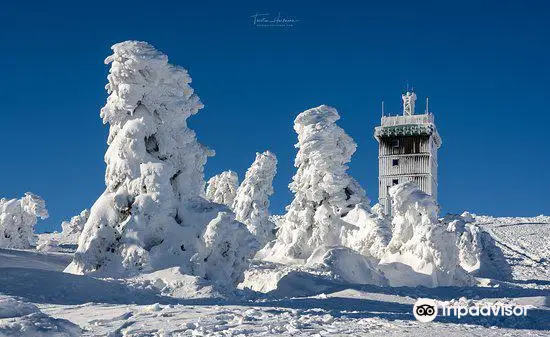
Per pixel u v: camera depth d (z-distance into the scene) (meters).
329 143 46.69
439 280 36.81
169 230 28.16
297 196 47.53
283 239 47.75
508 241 82.81
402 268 37.53
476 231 50.38
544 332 13.22
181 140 30.16
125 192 28.97
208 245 27.22
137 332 12.38
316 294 26.36
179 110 29.91
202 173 31.45
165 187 28.69
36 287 20.31
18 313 13.59
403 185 39.72
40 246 44.31
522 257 70.38
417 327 13.27
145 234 27.84
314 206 47.06
